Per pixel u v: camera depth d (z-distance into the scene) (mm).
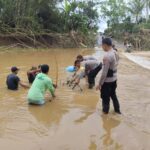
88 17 51094
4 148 6125
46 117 7988
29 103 9117
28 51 29812
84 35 43281
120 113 8391
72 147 6234
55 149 6129
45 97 9938
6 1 32625
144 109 8852
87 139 6637
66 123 7566
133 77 14102
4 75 13992
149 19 62438
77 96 10203
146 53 29797
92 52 30875
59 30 40375
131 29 64188
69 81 11992
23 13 34375
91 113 8383
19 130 7062
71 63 19297
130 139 6691
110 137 6773
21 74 14383
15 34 31500
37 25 35344
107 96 8164
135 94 10672
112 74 7992
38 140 6523
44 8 38406
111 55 7816
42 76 9203
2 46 30125
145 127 7414
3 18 32781
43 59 21984
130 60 21672
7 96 10055
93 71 11273
